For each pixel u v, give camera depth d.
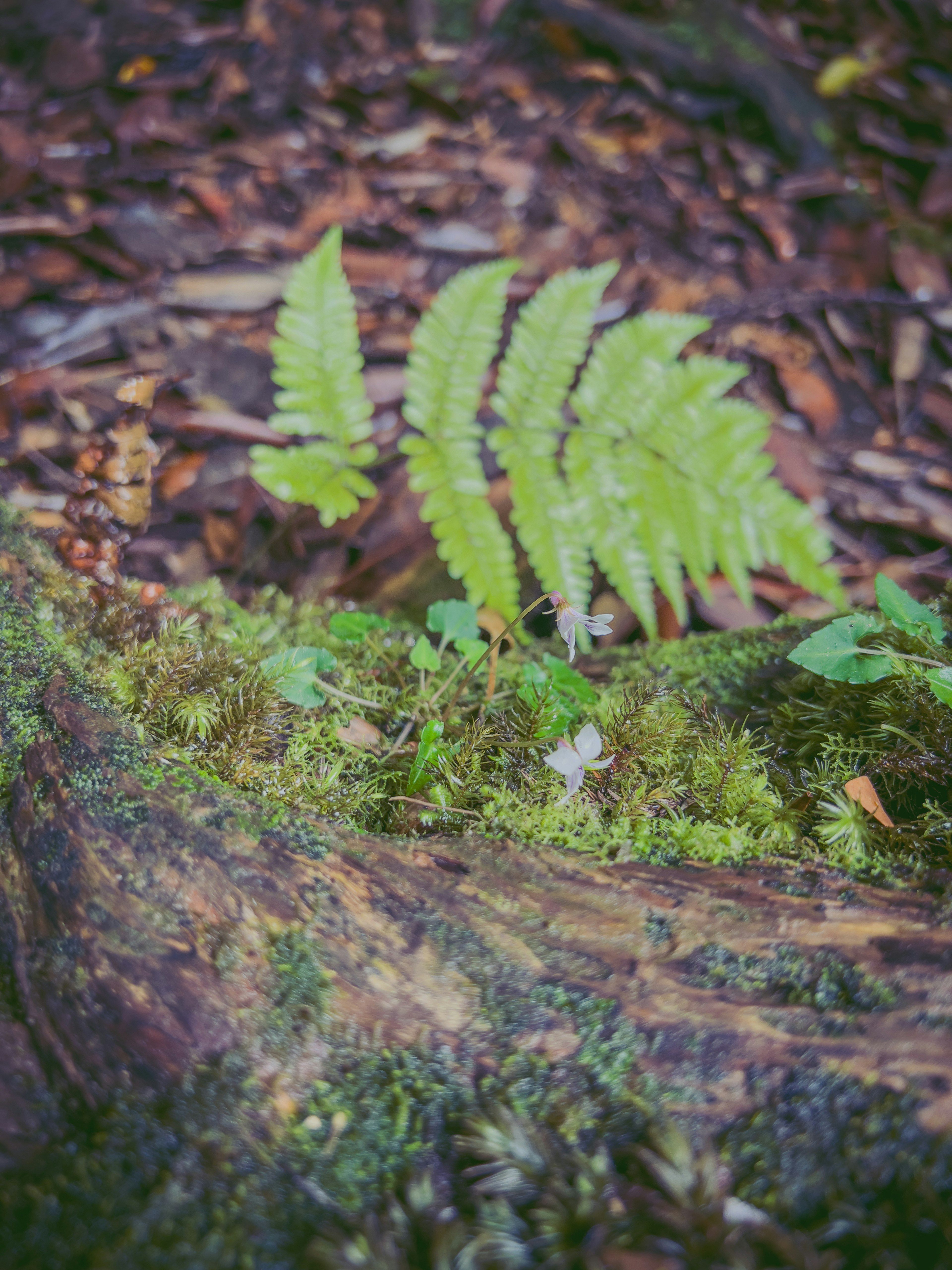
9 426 2.87
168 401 3.07
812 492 3.10
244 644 1.99
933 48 4.51
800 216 3.90
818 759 1.78
